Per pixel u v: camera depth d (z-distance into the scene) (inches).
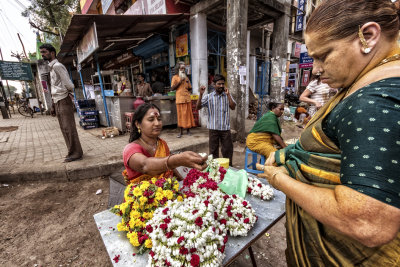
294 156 33.5
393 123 19.3
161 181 49.3
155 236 34.9
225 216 43.6
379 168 19.1
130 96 253.6
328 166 27.0
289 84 582.6
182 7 241.4
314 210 24.5
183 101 214.2
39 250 87.8
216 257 33.7
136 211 43.3
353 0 23.0
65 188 138.0
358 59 24.2
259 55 378.9
